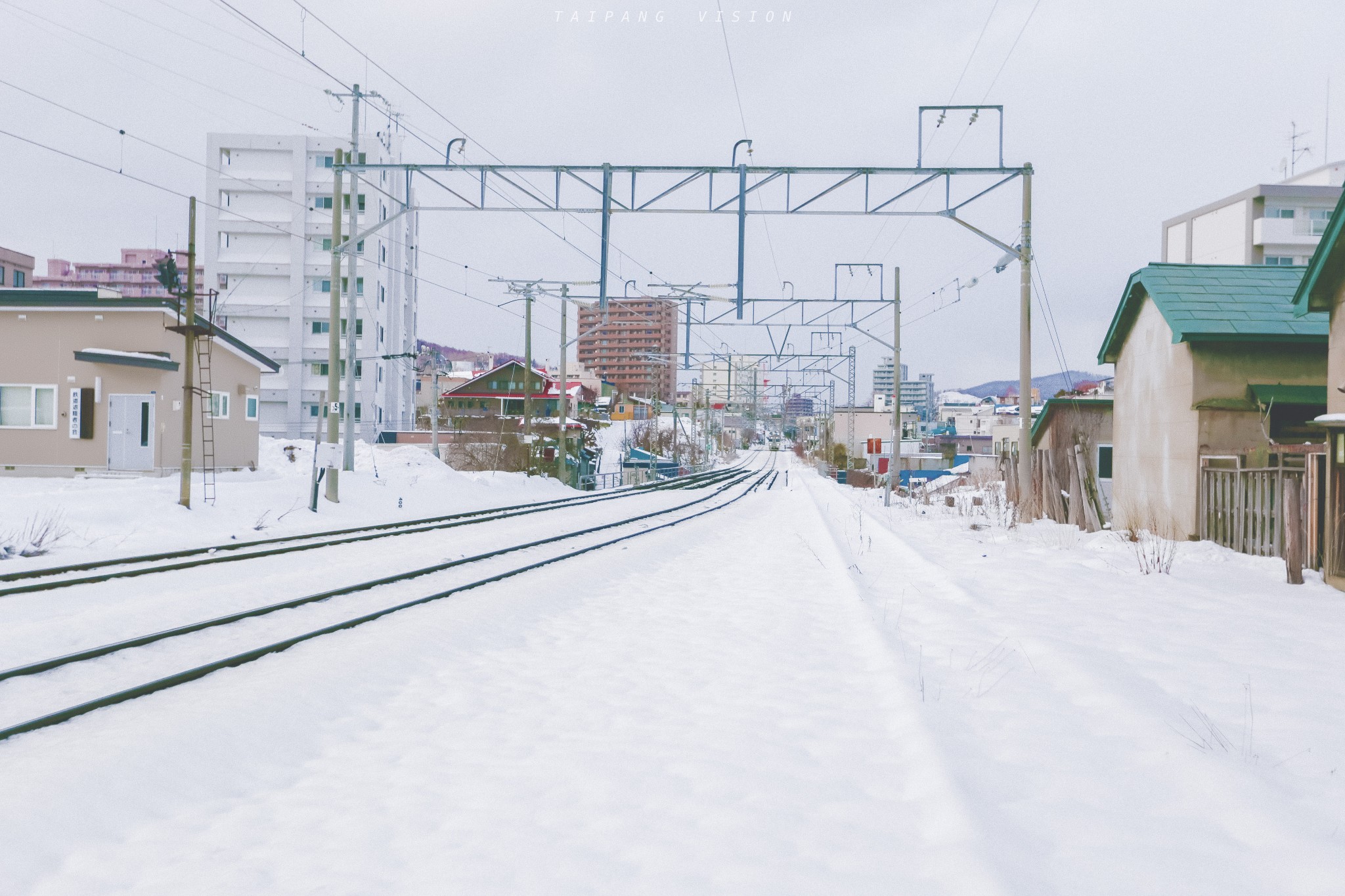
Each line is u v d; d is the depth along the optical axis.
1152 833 3.52
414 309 77.31
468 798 4.15
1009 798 3.94
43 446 23.05
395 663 6.82
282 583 10.59
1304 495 10.80
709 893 3.11
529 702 5.89
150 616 8.55
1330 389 11.16
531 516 23.66
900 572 12.16
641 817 3.88
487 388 75.19
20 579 10.55
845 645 7.55
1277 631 7.44
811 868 3.29
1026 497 18.09
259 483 21.53
